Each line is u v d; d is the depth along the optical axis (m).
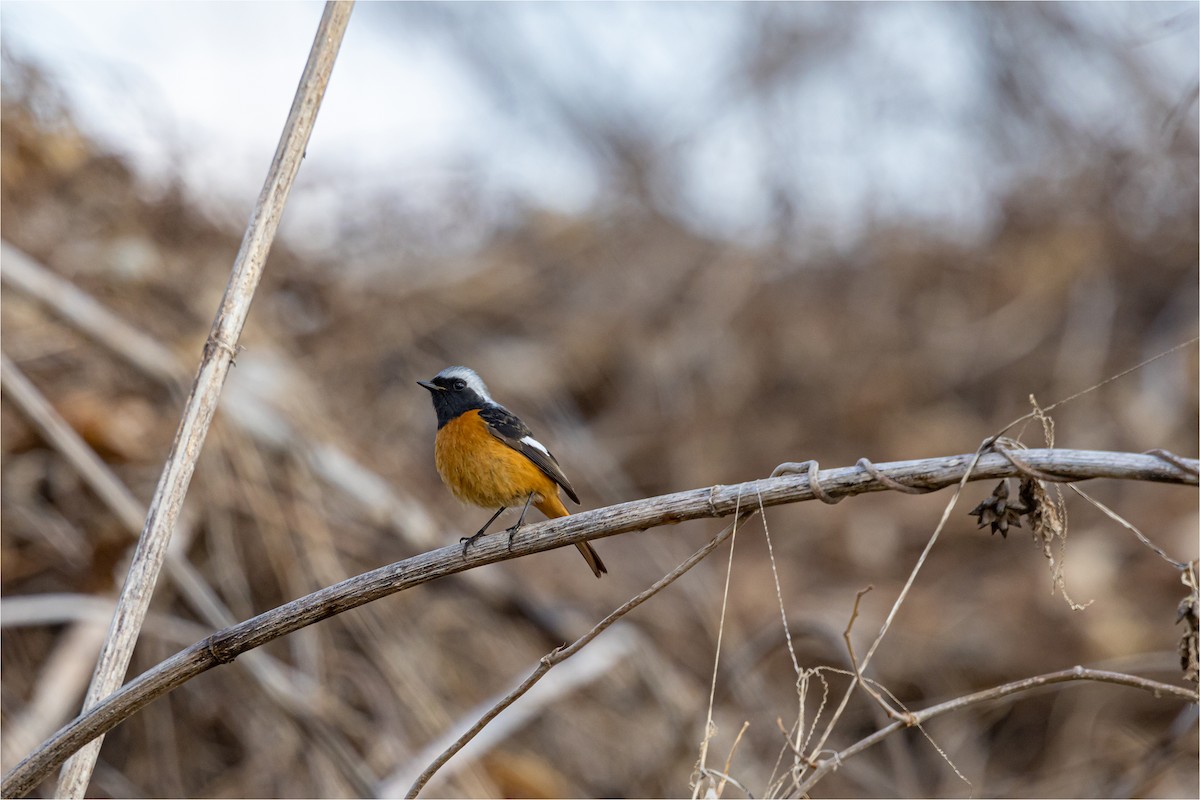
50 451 11.95
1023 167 21.62
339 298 16.41
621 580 14.85
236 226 14.91
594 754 12.23
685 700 12.30
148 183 14.36
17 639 10.98
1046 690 13.02
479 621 12.90
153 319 13.70
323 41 6.69
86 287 13.45
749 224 22.14
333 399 15.28
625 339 19.39
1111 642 13.34
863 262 20.97
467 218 19.38
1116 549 15.23
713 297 20.11
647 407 18.75
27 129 13.70
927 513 16.69
